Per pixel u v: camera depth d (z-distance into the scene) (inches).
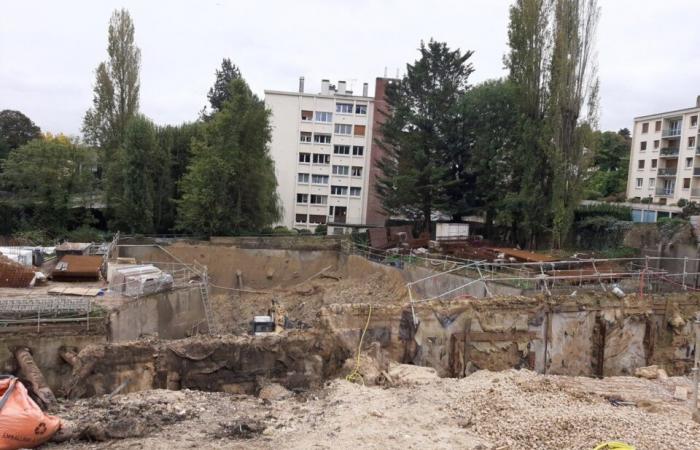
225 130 1625.2
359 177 2326.5
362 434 415.8
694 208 1501.0
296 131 2295.8
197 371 634.2
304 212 2333.9
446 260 1218.6
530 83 1428.4
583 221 1528.1
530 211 1409.9
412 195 1646.2
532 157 1395.2
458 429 434.6
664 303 853.8
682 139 2053.4
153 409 469.1
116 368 626.2
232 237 1605.6
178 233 1753.2
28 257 1144.8
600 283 943.0
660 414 483.5
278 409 485.7
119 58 1923.0
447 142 1652.3
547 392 535.5
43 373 720.3
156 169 1742.1
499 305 783.1
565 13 1347.2
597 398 537.0
